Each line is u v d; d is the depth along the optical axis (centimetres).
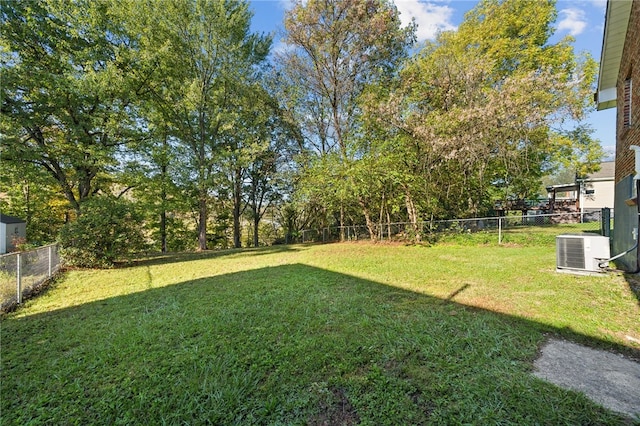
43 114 1095
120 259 889
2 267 439
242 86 1548
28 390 227
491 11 1441
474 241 1016
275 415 187
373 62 1358
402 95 1060
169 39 1300
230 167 1518
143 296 504
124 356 276
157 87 1381
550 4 1403
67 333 338
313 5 1255
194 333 326
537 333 290
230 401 202
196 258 1069
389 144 1066
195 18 1373
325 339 295
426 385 211
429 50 1434
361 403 195
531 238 955
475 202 1388
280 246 1511
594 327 300
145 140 1305
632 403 186
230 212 2214
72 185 1307
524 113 900
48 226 1622
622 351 255
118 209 891
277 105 1664
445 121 950
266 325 341
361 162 1088
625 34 561
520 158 1094
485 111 908
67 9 1080
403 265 695
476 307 375
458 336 289
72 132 1104
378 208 1353
